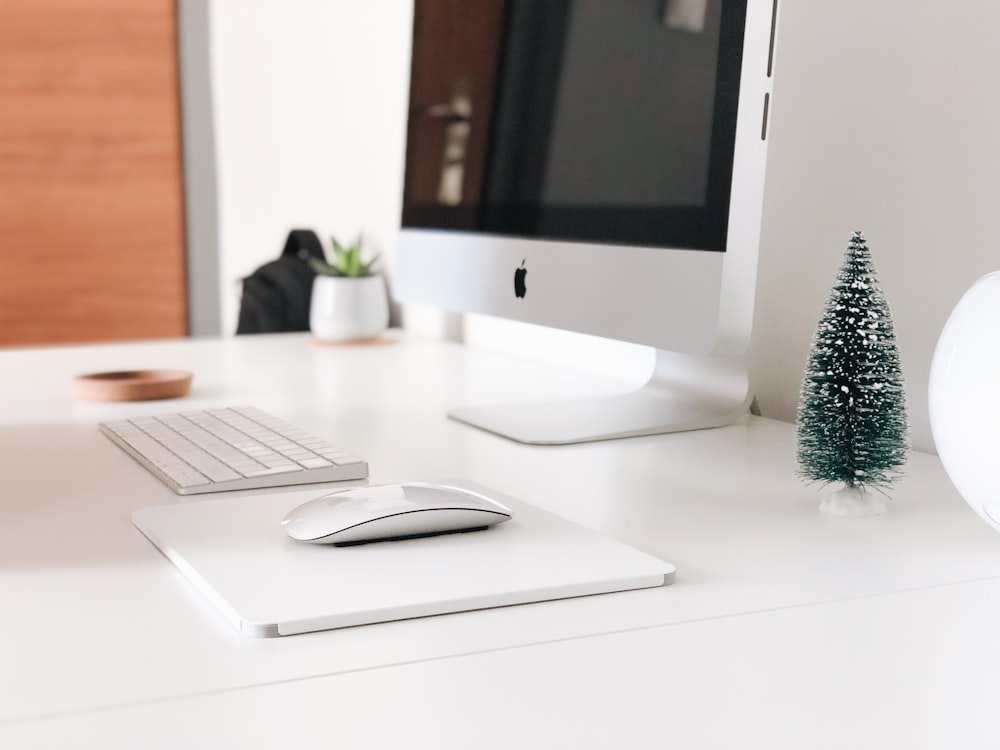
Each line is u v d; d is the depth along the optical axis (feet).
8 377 4.52
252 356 5.13
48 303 9.28
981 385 2.18
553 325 3.58
